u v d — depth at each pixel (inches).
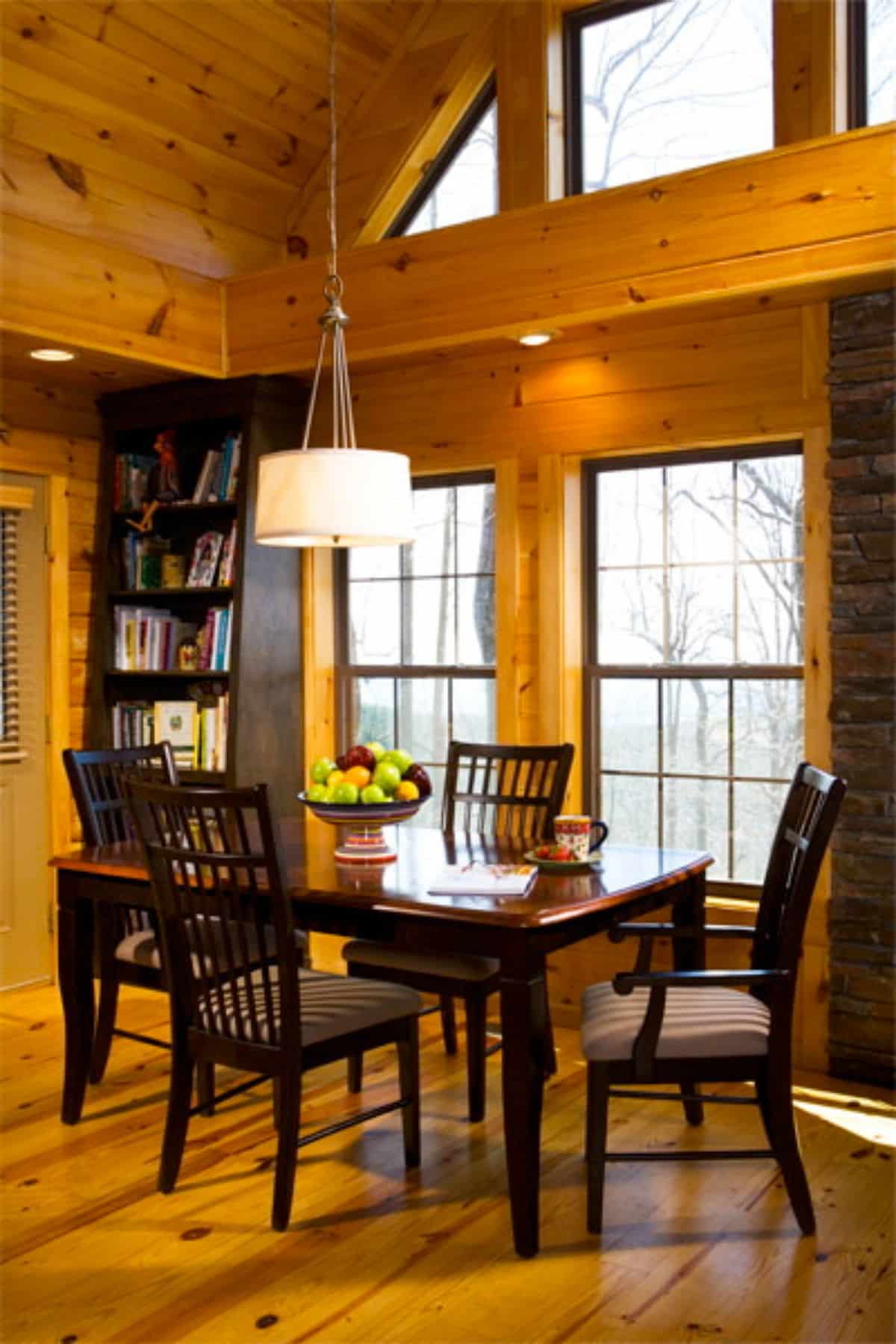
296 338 178.2
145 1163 126.6
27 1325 96.0
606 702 176.9
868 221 132.6
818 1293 100.0
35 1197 118.7
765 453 162.7
